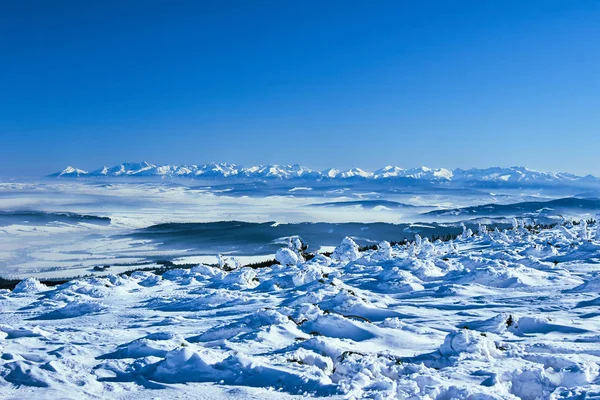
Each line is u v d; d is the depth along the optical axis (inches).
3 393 349.4
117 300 1061.1
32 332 644.7
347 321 596.4
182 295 1048.2
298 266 1448.1
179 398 355.9
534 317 572.4
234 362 418.0
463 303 777.6
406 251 1863.9
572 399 305.1
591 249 1371.8
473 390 332.2
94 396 356.5
